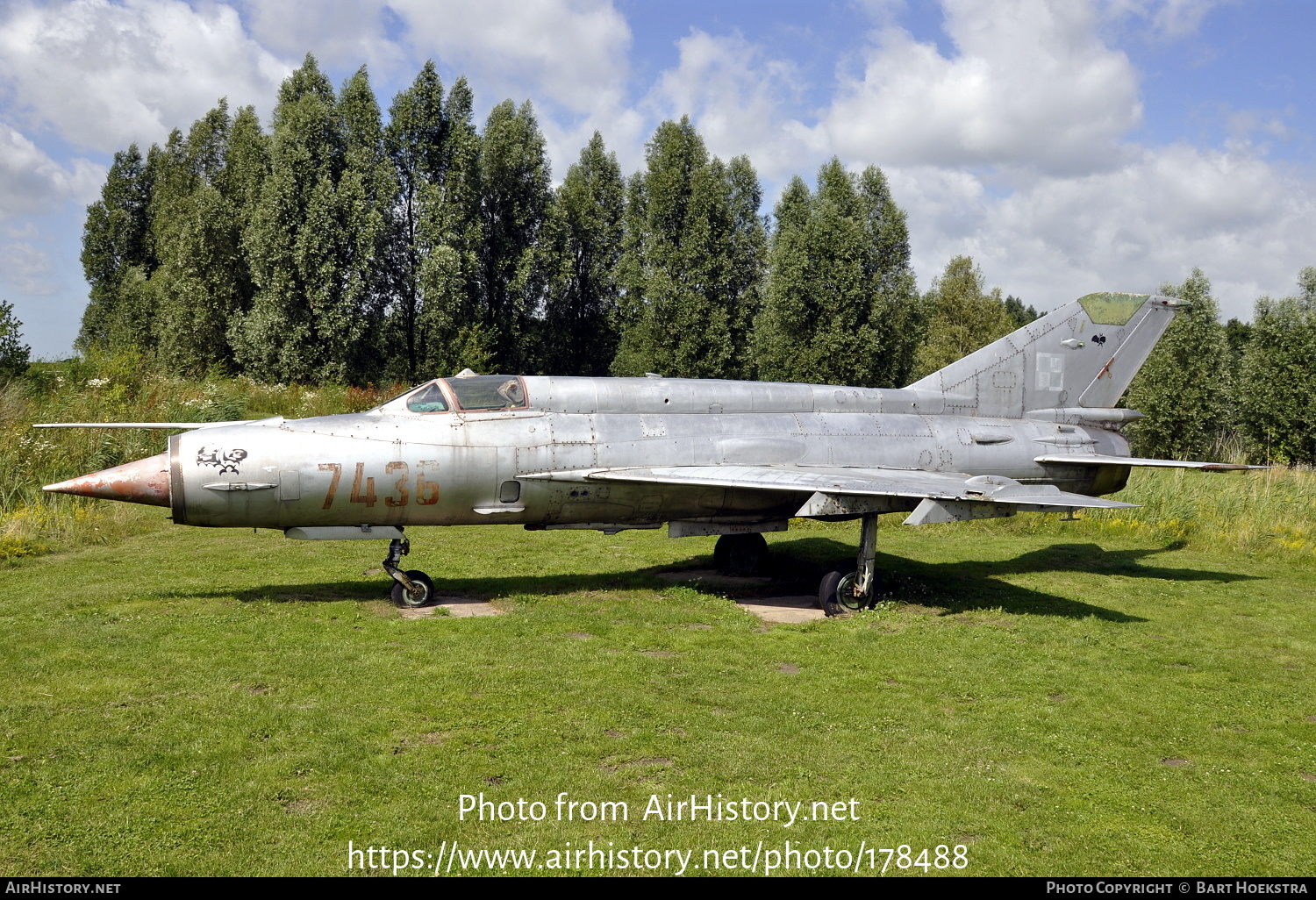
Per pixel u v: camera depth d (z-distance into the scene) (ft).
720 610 33.94
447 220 141.69
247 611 31.58
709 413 37.19
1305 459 117.91
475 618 31.40
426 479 32.40
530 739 20.68
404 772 18.83
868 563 34.37
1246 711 24.44
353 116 140.87
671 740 20.81
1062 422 43.32
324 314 130.52
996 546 51.47
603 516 35.47
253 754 19.51
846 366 140.56
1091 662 28.48
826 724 22.27
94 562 40.29
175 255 159.33
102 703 22.22
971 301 211.00
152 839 15.96
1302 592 40.50
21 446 55.88
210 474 30.45
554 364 178.70
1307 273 120.88
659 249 157.07
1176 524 55.47
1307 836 17.42
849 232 138.41
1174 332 120.06
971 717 23.12
